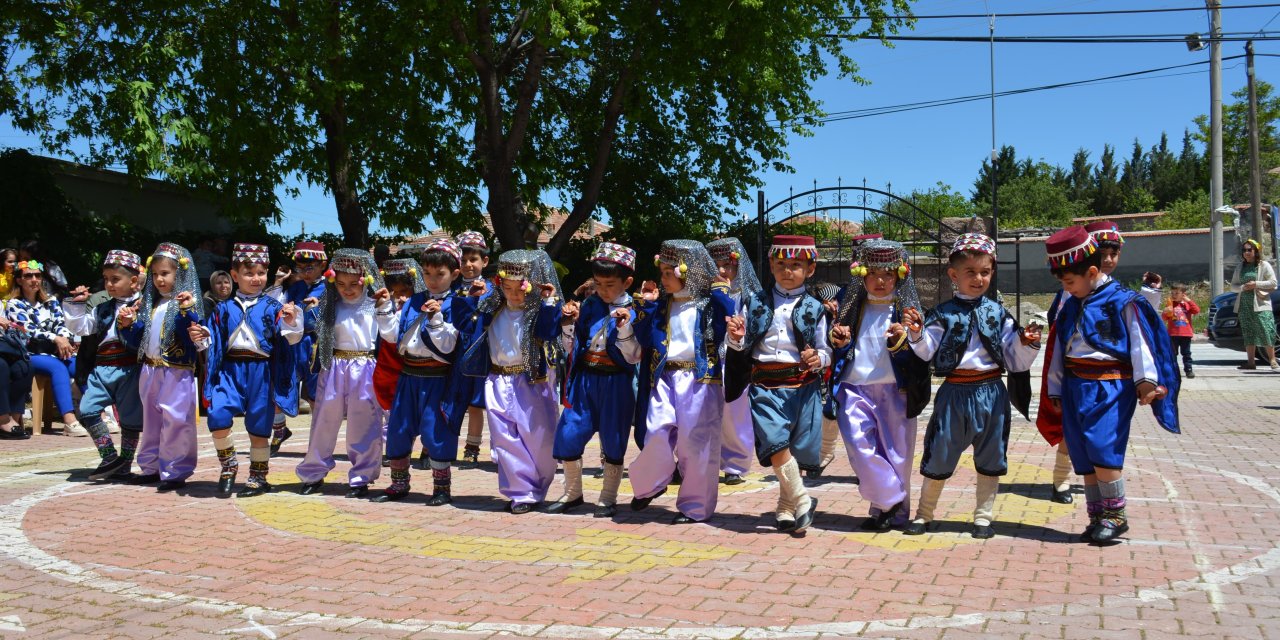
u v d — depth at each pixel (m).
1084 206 80.75
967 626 4.34
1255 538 5.98
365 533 6.26
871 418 6.27
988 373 6.01
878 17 20.00
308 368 8.60
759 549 5.80
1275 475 8.14
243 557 5.66
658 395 6.48
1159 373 5.77
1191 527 6.29
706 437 6.43
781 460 6.16
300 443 10.67
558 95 21.59
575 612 4.59
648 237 22.31
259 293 7.66
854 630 4.30
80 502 7.23
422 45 16.16
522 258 6.75
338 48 15.70
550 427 7.04
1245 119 54.19
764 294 6.35
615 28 18.52
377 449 7.50
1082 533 6.11
